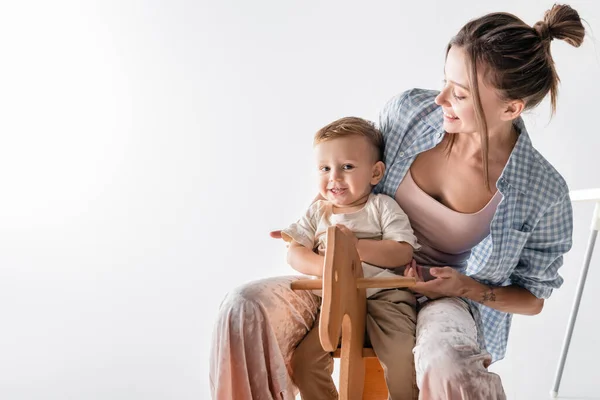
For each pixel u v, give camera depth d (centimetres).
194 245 350
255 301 138
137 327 283
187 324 284
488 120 142
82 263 345
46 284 326
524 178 149
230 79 386
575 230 291
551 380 237
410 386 140
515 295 157
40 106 416
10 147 416
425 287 150
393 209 154
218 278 320
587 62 291
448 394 124
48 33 415
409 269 151
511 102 139
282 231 157
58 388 234
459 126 143
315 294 154
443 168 155
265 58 378
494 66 135
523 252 157
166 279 323
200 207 376
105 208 389
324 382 147
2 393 229
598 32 293
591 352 255
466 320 140
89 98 412
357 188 155
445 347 127
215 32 386
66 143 414
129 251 352
